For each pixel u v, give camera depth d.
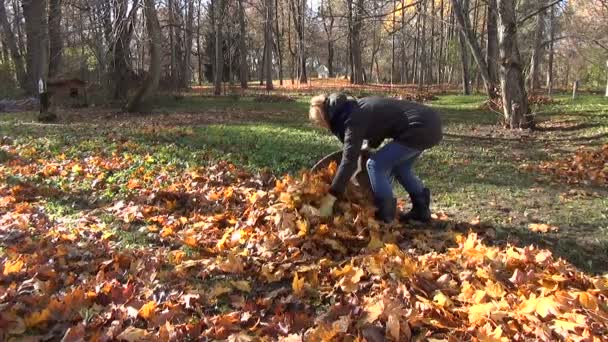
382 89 37.88
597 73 44.91
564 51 39.66
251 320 3.41
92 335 3.13
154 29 18.02
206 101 24.98
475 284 3.67
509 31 14.50
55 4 18.64
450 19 36.28
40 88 15.55
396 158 4.81
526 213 6.07
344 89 37.62
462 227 5.39
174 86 29.03
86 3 14.96
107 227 5.39
